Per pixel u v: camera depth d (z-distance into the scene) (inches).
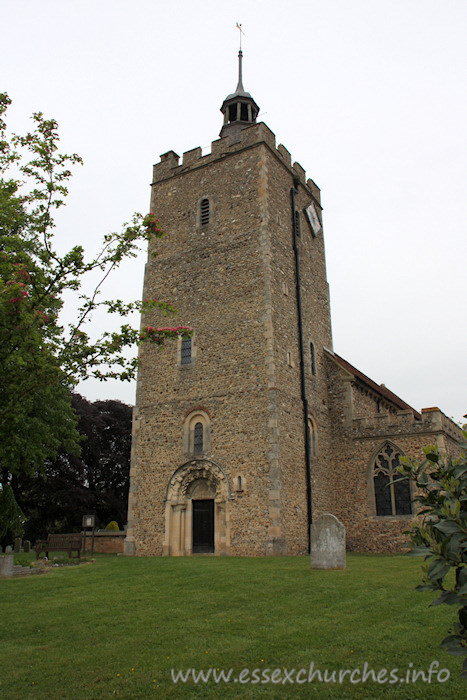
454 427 891.4
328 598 378.3
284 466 739.4
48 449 956.0
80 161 447.2
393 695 217.2
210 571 511.2
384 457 850.8
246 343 795.4
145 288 923.4
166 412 831.1
